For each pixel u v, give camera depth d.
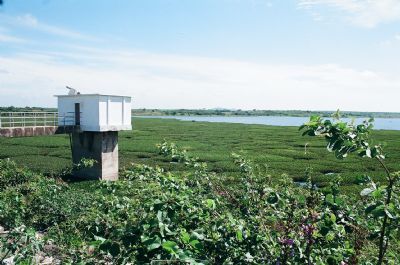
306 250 3.96
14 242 5.72
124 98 30.19
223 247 4.07
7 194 10.08
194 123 120.25
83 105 28.20
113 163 29.91
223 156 42.56
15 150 43.53
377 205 3.51
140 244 3.35
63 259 5.34
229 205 5.22
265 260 4.07
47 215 13.16
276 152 49.00
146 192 4.71
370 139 3.54
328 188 4.33
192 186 5.93
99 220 4.65
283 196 4.50
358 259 4.12
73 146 29.45
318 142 63.44
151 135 69.81
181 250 2.99
